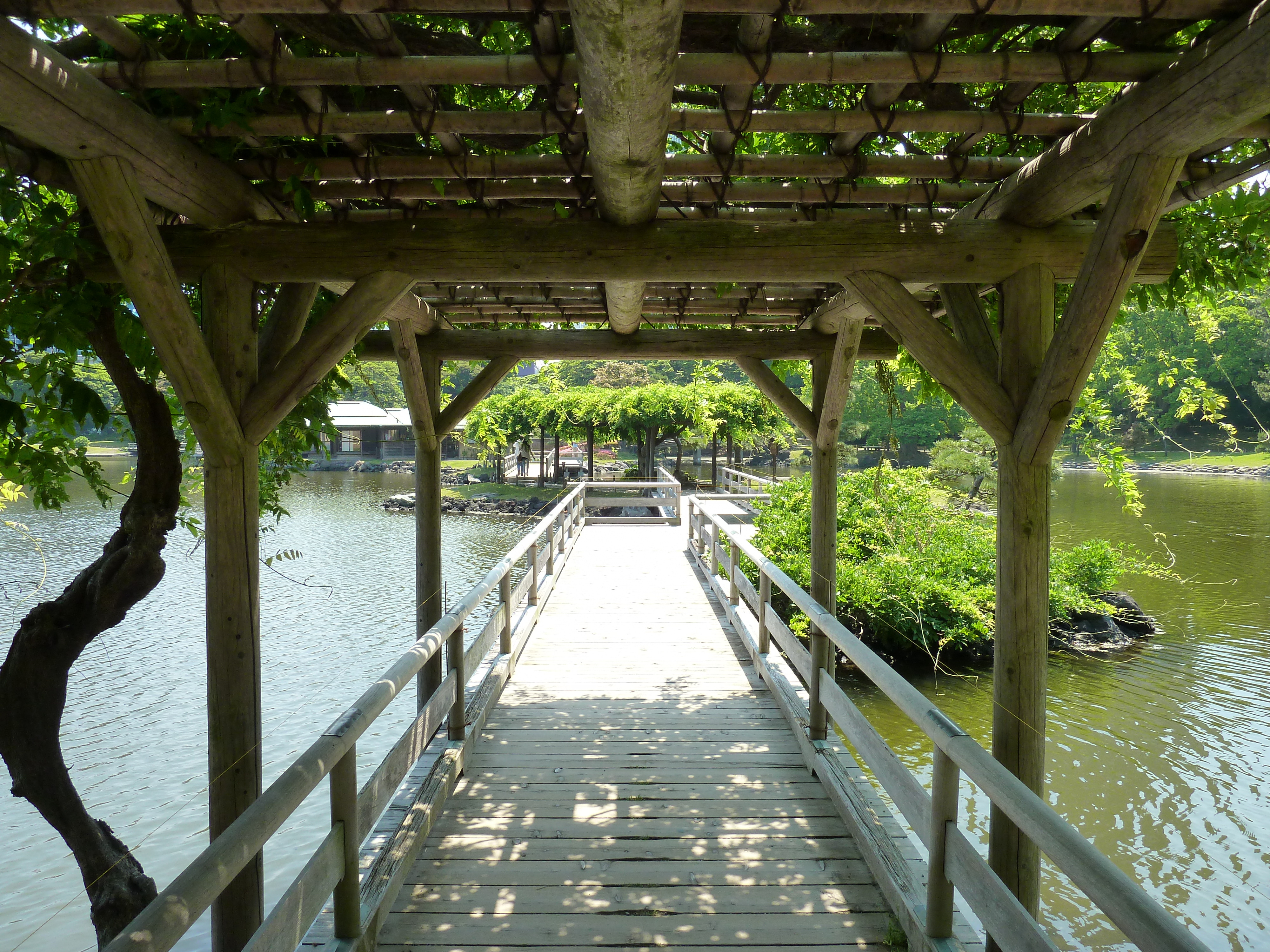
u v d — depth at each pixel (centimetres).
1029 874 228
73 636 245
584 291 395
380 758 582
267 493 354
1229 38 160
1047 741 585
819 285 393
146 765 579
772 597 777
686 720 397
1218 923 383
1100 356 480
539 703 423
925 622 725
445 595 461
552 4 157
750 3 157
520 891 245
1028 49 205
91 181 186
